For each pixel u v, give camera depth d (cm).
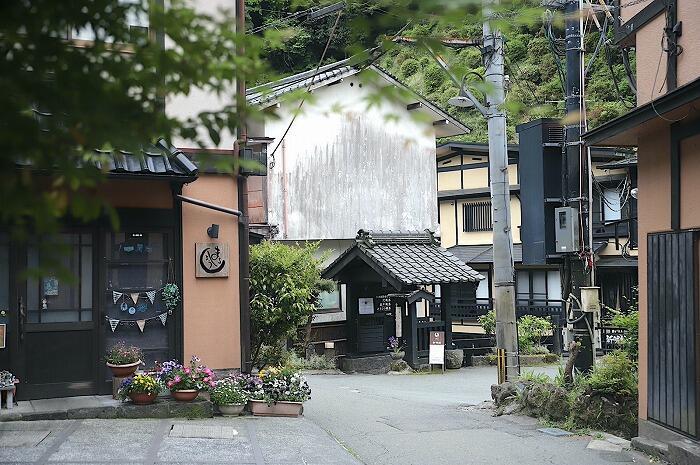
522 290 2742
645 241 877
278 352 1291
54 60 203
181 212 955
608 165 2314
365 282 1909
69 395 895
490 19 244
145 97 219
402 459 786
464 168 2944
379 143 2339
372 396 1311
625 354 977
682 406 771
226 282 979
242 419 900
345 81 2095
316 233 2223
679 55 851
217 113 233
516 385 1114
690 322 757
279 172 2172
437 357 1834
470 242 2930
